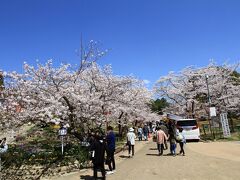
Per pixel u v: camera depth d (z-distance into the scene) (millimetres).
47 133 18812
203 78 37031
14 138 17297
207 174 10578
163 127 19594
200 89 36219
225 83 35844
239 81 38969
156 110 55531
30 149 16266
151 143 26359
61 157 15500
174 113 41156
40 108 16203
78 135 17500
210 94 36000
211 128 33594
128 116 30516
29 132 17906
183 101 39875
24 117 16094
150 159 15188
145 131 30797
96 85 19141
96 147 10203
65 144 18062
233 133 30469
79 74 17859
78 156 14602
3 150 14227
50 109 15781
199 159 14281
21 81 16672
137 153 18891
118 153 19703
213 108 26000
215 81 36375
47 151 16609
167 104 48719
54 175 12742
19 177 12906
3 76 16703
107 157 11844
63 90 16266
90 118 17391
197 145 21453
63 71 17172
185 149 19344
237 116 42844
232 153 16188
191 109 39094
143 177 10555
